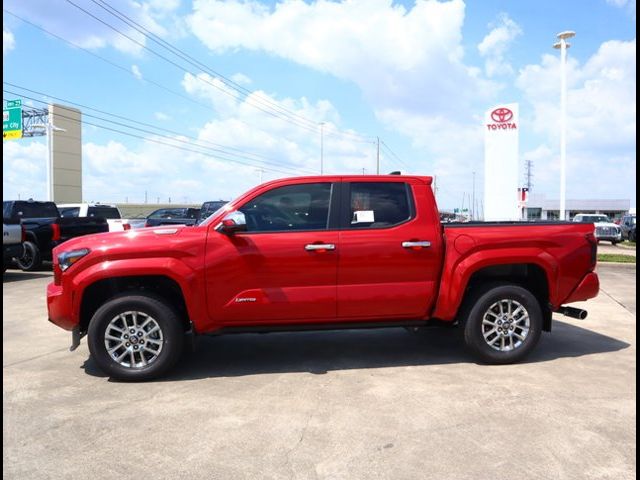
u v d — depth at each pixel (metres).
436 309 5.50
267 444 3.73
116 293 5.36
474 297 5.54
